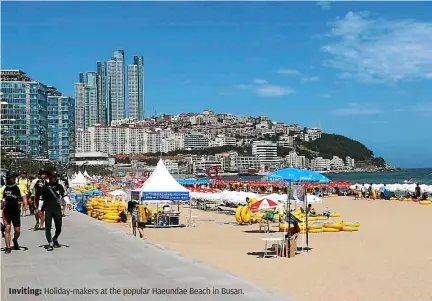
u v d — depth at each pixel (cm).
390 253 1966
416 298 1187
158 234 2798
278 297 927
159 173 3055
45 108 15662
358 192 6825
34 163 12538
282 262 1756
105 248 1531
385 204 5531
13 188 1455
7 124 14050
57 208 1529
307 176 2273
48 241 1509
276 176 2291
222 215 4347
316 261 1772
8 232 1438
